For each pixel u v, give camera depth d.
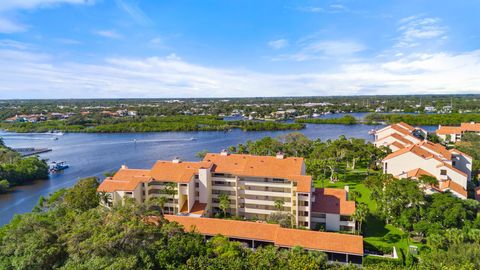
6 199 116.12
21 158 153.50
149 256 49.12
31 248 49.41
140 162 164.12
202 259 48.41
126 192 78.62
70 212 67.62
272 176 80.50
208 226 67.81
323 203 76.88
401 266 53.62
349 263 54.34
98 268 43.94
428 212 70.38
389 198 76.56
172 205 84.00
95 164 163.25
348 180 114.06
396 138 137.25
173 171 86.88
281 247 61.59
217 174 86.31
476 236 58.03
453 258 50.28
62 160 173.00
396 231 72.75
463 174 91.31
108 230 50.16
